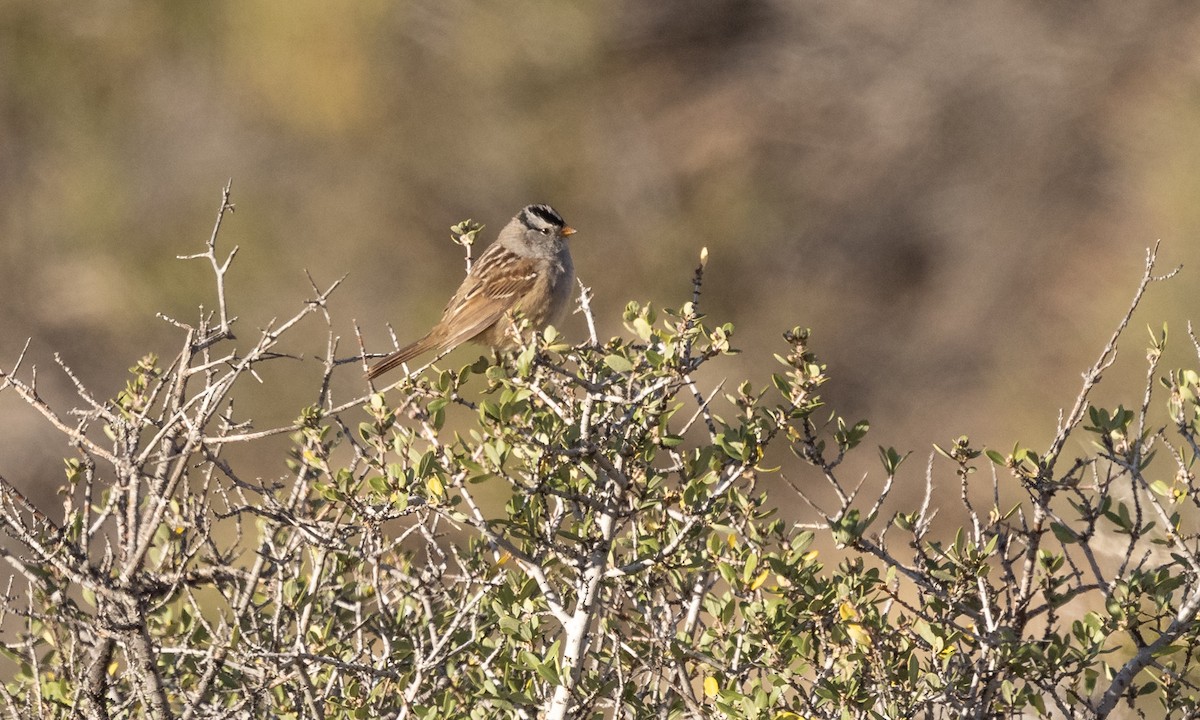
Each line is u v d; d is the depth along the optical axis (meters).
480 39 21.67
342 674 5.25
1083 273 19.64
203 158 21.77
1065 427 5.08
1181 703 4.91
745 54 22.45
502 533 5.01
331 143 21.61
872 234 21.05
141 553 4.85
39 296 20.91
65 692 5.59
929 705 4.84
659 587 5.29
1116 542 6.18
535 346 4.73
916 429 19.38
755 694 4.56
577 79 22.02
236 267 20.78
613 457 4.81
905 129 21.23
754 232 21.12
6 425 18.00
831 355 20.17
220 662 5.14
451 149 21.66
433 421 4.73
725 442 4.74
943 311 20.14
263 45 21.77
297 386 18.28
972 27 21.19
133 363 20.81
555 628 5.84
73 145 22.00
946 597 4.96
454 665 5.23
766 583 5.80
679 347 4.61
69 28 22.47
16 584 8.11
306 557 6.37
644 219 21.66
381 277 21.19
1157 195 19.25
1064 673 4.89
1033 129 20.61
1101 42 20.66
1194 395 4.91
